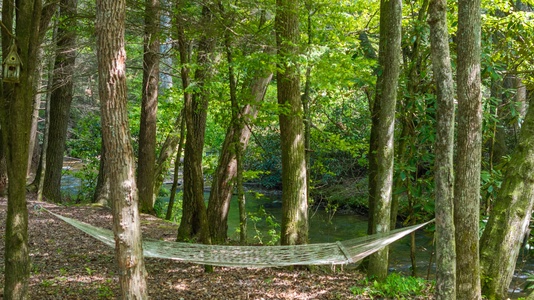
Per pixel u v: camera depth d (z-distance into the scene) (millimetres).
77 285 5590
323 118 11391
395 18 5582
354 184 15016
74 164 22406
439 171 4109
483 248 6008
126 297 3414
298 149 6922
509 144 11898
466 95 4402
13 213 3867
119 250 3418
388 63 5625
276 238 9078
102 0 3283
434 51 4109
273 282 6242
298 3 6664
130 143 3432
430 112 6309
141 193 11516
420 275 8266
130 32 7230
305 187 7016
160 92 15031
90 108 16547
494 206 6105
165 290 5715
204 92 6906
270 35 6742
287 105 6609
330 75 6738
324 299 5578
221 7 6348
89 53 12789
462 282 4539
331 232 12305
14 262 3848
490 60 6586
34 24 3959
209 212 8742
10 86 3957
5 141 3889
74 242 7898
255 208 15914
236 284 6090
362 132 11625
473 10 4305
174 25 6605
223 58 7688
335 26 7832
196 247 5488
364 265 7293
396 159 6703
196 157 6234
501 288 5906
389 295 5648
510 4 8625
